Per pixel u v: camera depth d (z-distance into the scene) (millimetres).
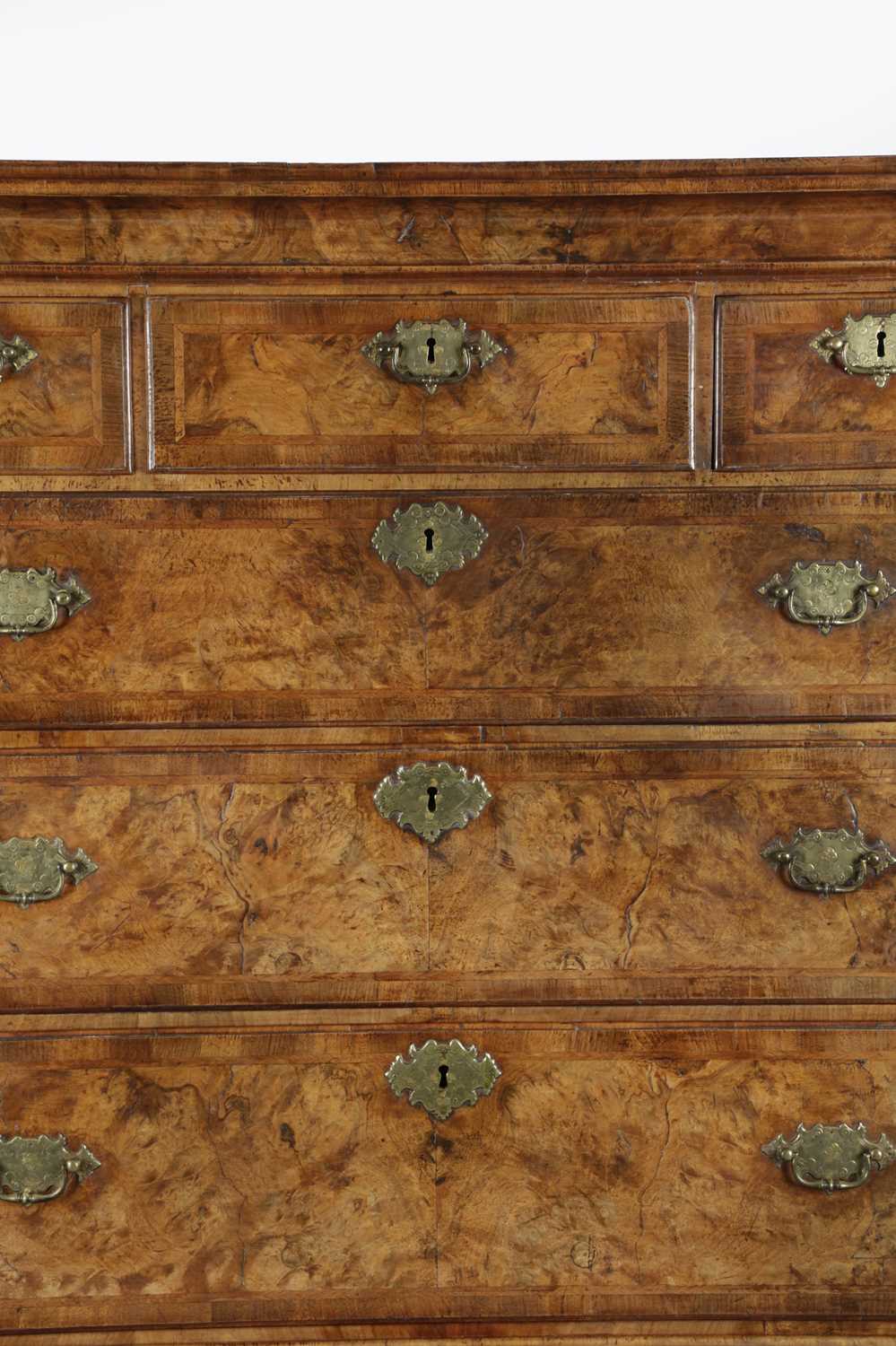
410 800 2016
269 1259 2035
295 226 1947
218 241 1951
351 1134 2039
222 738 2020
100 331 1970
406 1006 2039
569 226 1951
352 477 1999
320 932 2031
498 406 1994
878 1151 2029
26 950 2021
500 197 1916
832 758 2025
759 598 2016
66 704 2008
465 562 2010
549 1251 2039
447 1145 2041
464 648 2018
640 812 2031
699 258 1961
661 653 2018
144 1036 2029
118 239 1946
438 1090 2033
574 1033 2037
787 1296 2041
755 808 2031
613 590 2014
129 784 2018
